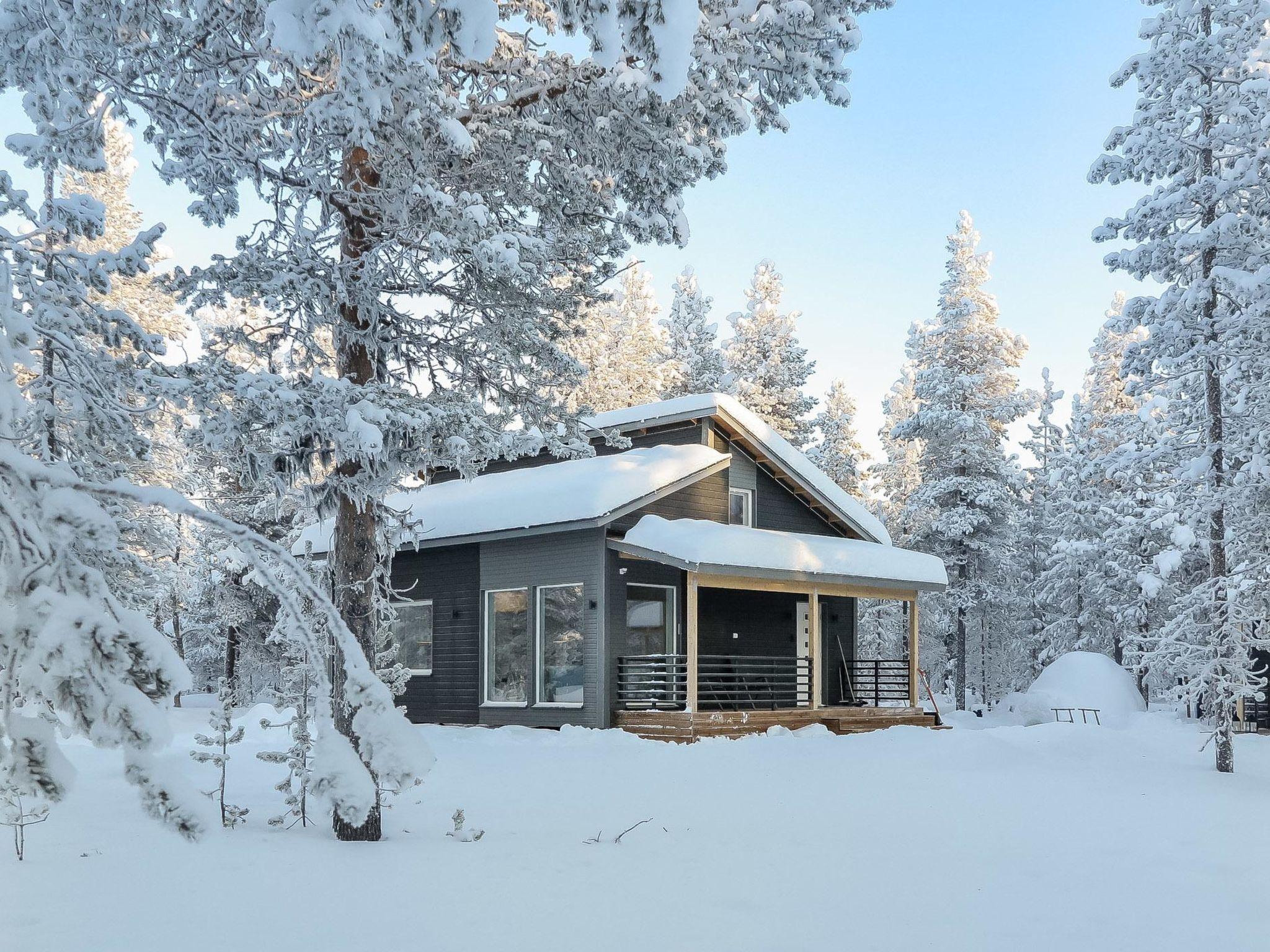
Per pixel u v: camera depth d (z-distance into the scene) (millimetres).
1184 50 19094
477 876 8148
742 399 50375
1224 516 19406
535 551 22062
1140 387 20344
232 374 10078
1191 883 8508
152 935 6184
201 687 43188
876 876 8562
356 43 4895
